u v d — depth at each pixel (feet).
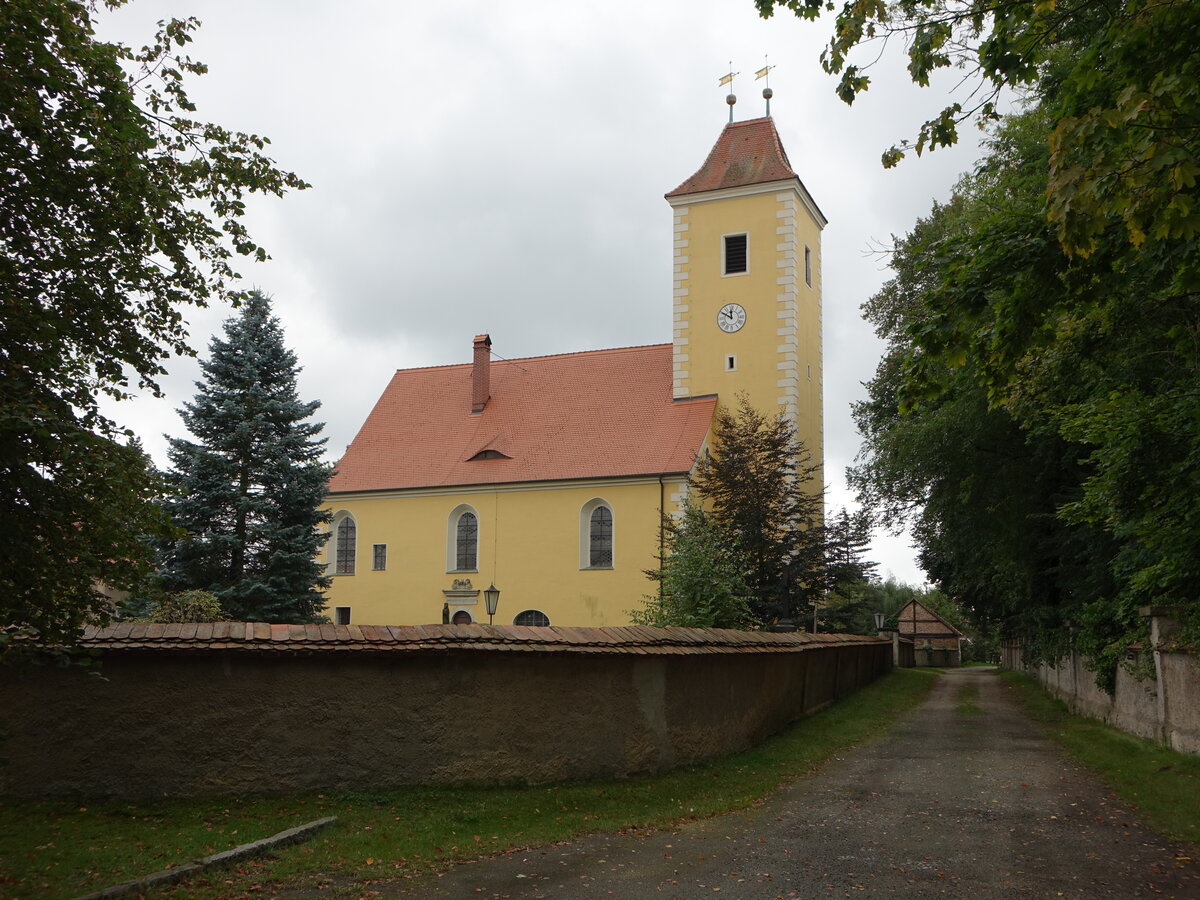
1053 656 91.76
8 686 36.37
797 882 28.02
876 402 103.81
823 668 78.59
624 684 43.60
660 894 26.76
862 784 44.39
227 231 35.96
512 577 131.23
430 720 39.04
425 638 38.91
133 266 32.65
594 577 127.03
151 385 34.22
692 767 46.62
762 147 141.28
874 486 95.30
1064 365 48.26
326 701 38.29
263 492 90.33
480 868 29.30
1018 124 62.64
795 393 134.10
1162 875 28.76
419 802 37.01
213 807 35.76
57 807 35.14
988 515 86.69
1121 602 59.21
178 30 33.47
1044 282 31.55
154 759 36.78
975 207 72.49
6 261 28.94
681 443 130.52
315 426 92.22
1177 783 42.37
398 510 139.44
